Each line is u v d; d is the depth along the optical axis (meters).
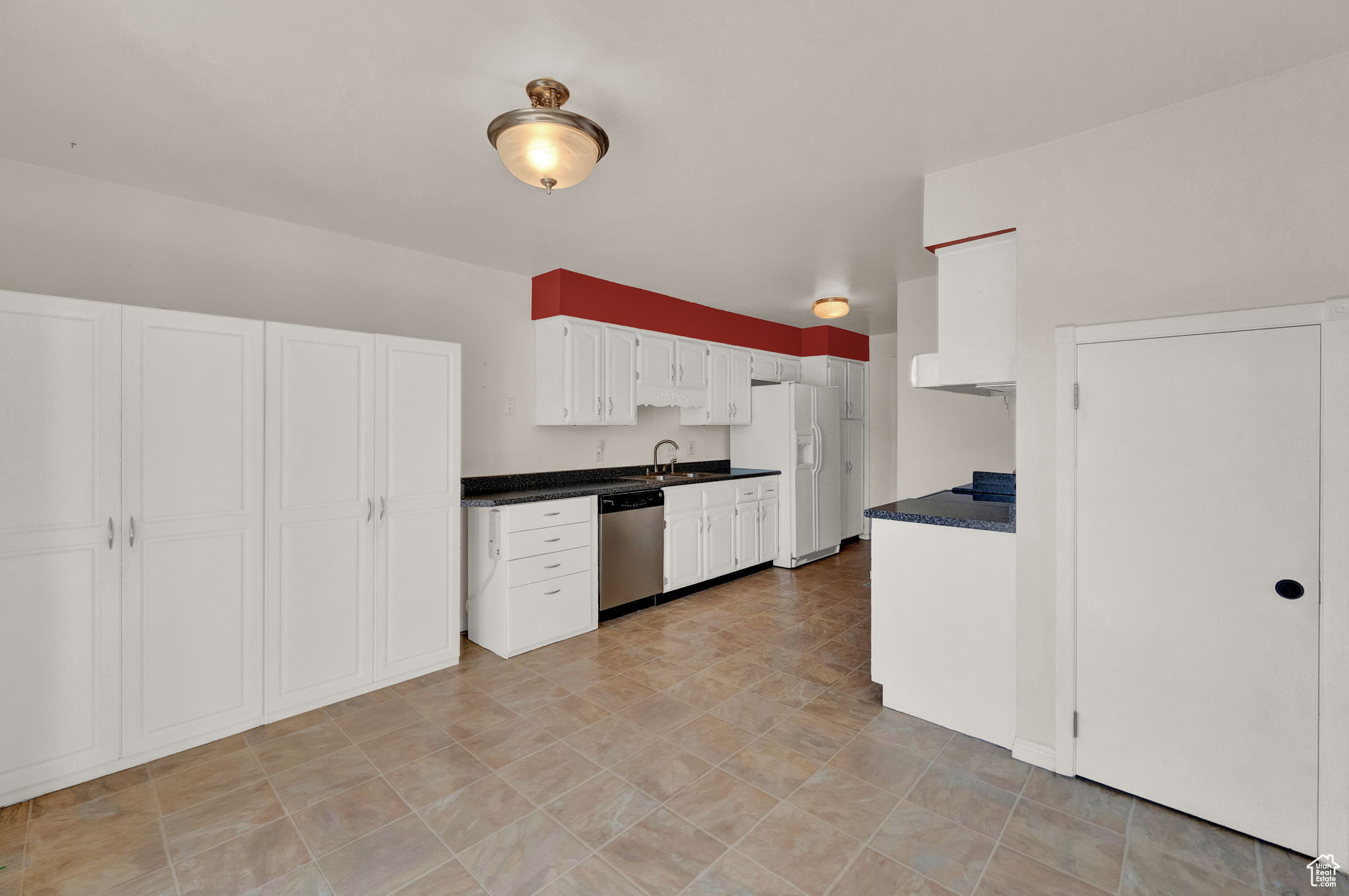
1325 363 1.75
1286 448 1.81
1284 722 1.82
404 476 3.04
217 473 2.46
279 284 3.10
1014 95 1.95
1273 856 1.79
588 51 1.73
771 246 3.51
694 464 5.59
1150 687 2.04
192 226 2.85
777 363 5.96
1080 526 2.17
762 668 3.22
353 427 2.86
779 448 5.56
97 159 2.42
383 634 2.98
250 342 2.55
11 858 1.78
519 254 3.67
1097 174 2.14
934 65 1.80
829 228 3.22
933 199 2.54
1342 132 1.73
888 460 6.61
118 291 2.66
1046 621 2.26
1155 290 2.03
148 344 2.30
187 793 2.11
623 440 4.91
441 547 3.19
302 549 2.71
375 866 1.75
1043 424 2.26
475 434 3.88
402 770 2.26
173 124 2.14
